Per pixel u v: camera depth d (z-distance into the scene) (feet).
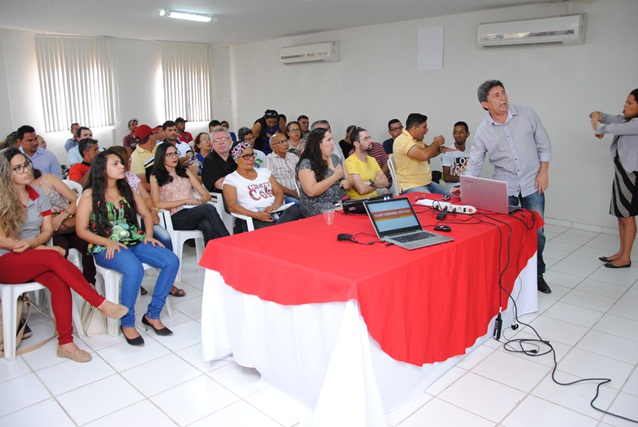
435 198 11.25
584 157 16.44
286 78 26.04
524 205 11.01
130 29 22.94
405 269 6.47
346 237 7.63
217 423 6.70
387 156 16.92
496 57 17.78
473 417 6.80
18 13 18.65
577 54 16.02
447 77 19.22
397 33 20.52
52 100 24.39
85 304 9.30
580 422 6.69
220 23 21.04
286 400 7.18
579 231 16.60
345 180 11.62
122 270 8.87
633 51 14.98
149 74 27.30
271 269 6.79
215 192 14.33
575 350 8.68
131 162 15.57
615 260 13.07
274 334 7.07
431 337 7.14
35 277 8.43
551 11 16.26
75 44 24.66
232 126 30.76
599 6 15.38
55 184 10.69
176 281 12.19
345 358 5.87
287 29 22.76
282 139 14.79
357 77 22.45
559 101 16.62
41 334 9.46
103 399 7.29
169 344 9.03
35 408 7.07
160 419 6.80
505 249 8.82
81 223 9.20
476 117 18.71
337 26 21.76
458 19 18.54
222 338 8.14
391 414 6.86
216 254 7.64
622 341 9.01
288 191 14.60
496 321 8.97
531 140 10.62
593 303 10.70
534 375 7.88
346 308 5.82
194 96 29.04
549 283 11.89
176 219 12.14
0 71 22.84
